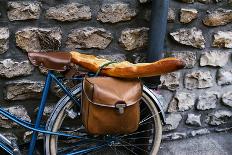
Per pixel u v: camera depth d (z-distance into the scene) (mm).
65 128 2898
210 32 3094
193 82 3189
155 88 2916
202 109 3299
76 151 2746
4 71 2701
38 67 2775
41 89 2824
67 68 2498
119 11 2785
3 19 2598
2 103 2805
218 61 3197
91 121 2434
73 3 2686
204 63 3164
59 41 2730
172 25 2965
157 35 2775
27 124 2609
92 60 2559
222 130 3443
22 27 2650
